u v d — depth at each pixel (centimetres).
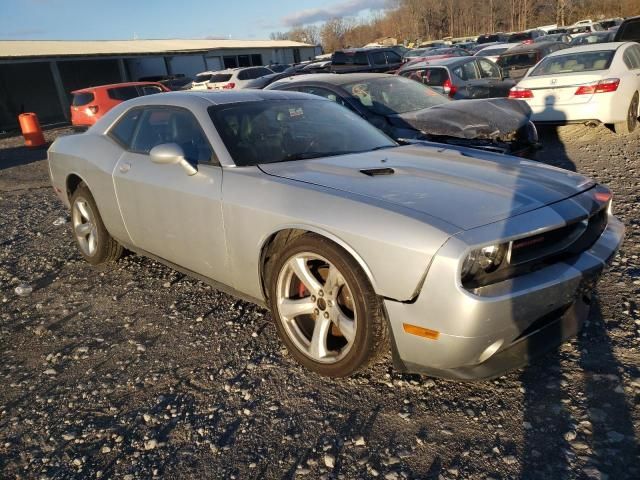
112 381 301
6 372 320
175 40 4741
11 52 2591
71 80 3184
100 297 414
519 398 258
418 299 234
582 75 825
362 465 226
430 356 241
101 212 427
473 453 227
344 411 260
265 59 4550
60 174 472
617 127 849
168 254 372
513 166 317
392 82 680
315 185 285
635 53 920
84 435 258
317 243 265
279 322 297
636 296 338
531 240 240
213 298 395
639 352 283
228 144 332
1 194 877
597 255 264
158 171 359
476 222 237
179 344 334
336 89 632
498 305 225
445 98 690
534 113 871
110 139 421
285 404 269
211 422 260
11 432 264
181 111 367
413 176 292
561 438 231
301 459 232
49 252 538
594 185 297
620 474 210
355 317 258
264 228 290
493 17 6956
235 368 303
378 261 242
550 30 3628
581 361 280
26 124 1503
